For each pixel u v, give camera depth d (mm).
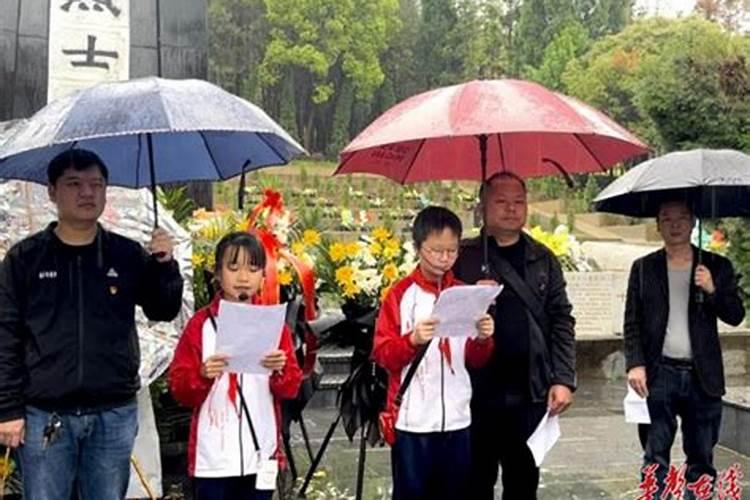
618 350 9375
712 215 4113
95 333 3020
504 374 3559
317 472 5473
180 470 5195
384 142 3076
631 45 30984
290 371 3262
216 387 3232
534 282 3576
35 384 2969
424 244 3361
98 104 2779
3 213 4469
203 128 2750
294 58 37906
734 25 33688
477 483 3650
